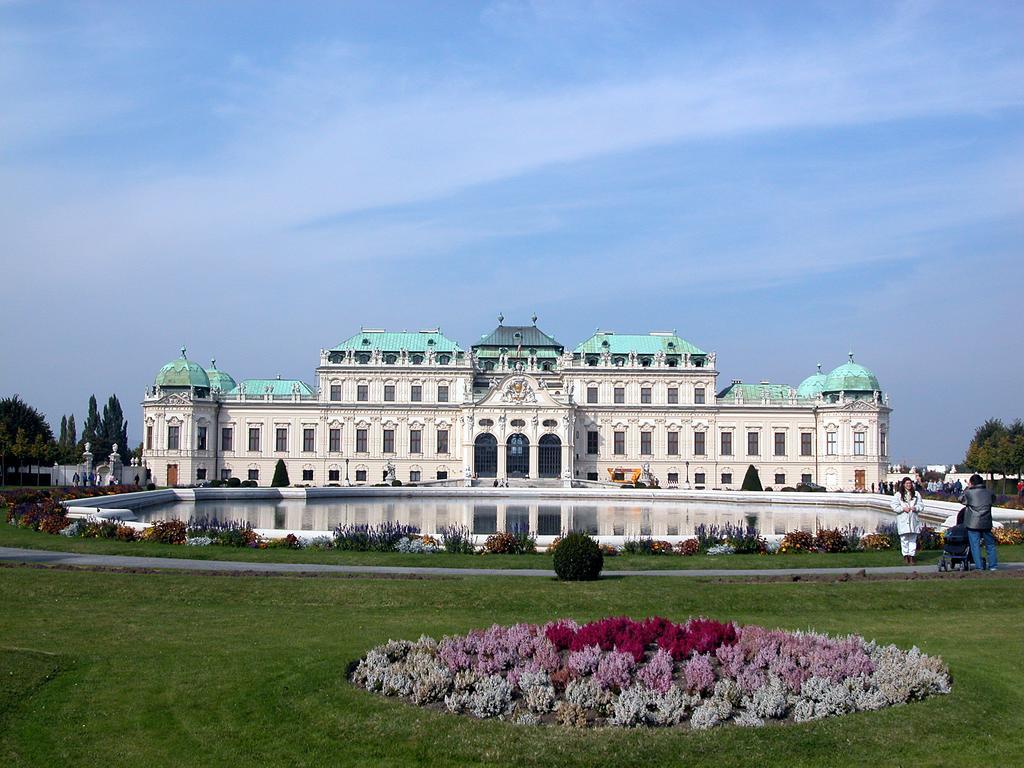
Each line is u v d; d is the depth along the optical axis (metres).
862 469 190.38
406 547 62.19
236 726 25.23
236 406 194.00
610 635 29.98
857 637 30.91
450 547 62.19
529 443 186.88
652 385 196.88
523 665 28.25
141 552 59.69
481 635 31.08
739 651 28.39
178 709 26.64
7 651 32.84
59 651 33.12
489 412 187.38
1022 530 68.38
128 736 24.78
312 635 35.56
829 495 146.12
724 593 43.28
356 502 133.88
